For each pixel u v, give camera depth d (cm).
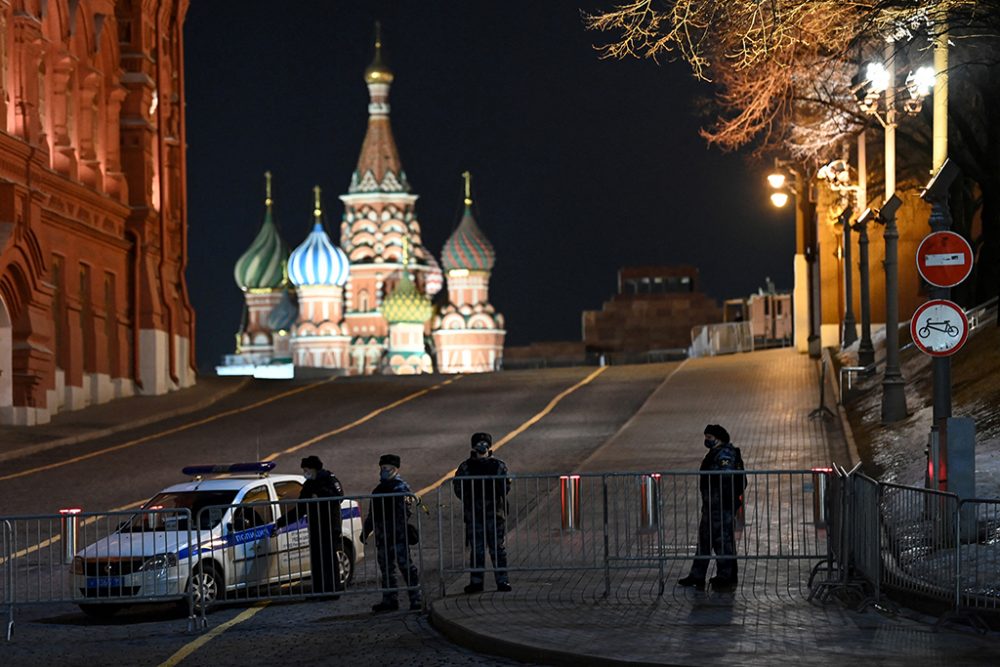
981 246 7400
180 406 8650
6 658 2375
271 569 3031
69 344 8512
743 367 9125
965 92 6650
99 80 9275
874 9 4056
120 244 9569
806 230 10975
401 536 2789
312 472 2986
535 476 2905
